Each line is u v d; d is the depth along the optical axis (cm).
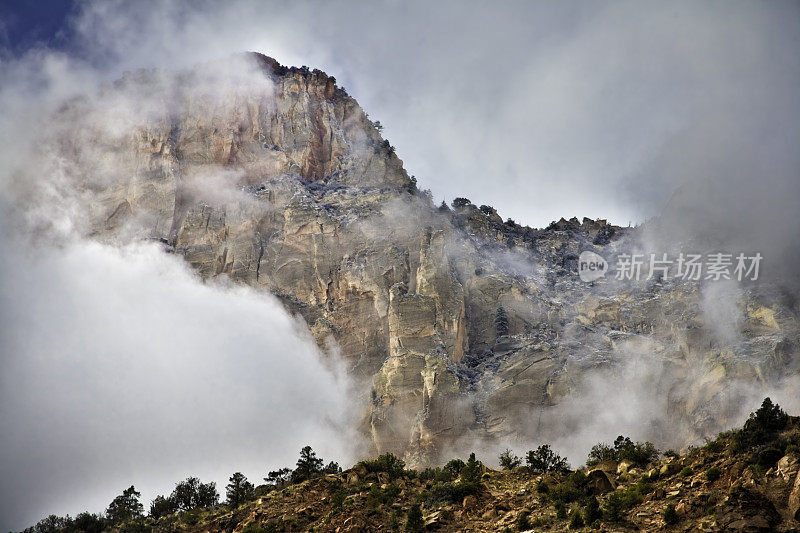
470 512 9300
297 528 9738
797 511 6694
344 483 11288
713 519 7069
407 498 10450
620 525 7750
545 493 9494
